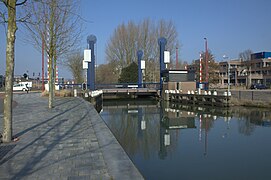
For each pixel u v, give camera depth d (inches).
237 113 869.8
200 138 508.7
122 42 2086.6
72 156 217.2
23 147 246.4
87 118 446.6
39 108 617.9
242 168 325.7
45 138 286.2
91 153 226.2
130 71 1964.8
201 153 398.0
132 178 159.8
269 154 387.5
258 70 2878.9
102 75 2504.9
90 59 1269.7
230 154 389.4
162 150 424.2
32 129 340.5
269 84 2501.2
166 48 2027.6
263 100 955.3
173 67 2123.5
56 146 251.0
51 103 610.5
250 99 1007.6
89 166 191.6
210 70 2320.4
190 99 1235.2
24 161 203.3
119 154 213.0
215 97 1064.2
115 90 1509.6
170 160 362.9
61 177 170.1
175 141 486.6
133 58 2087.8
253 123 677.9
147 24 2054.6
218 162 350.6
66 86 1577.3
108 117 866.8
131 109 1127.0
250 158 368.5
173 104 1288.1
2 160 205.8
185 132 582.6
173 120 780.0
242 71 3122.5
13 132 318.7
